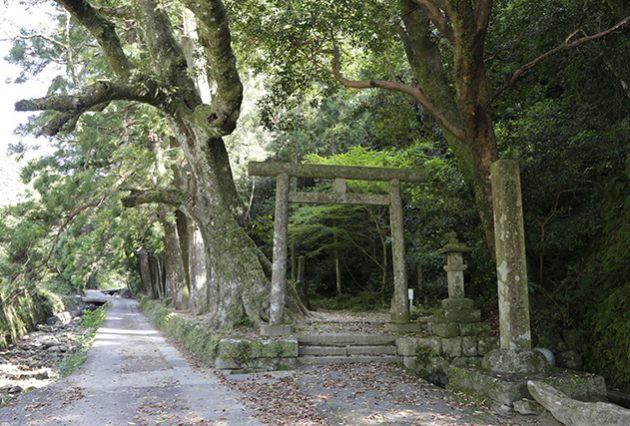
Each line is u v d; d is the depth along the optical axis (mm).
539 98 12172
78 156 16875
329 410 6445
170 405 6992
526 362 6949
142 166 17703
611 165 10328
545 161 10367
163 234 22984
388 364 9469
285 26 11266
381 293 19406
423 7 9242
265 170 10914
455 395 7219
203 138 12188
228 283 11898
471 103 8320
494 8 11023
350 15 10828
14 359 16891
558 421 5891
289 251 23781
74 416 6523
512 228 7227
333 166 11227
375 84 9891
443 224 13297
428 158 15828
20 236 14219
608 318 9398
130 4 14219
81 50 17172
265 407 6707
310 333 10539
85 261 23281
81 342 18234
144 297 37062
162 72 12594
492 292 13023
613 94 9750
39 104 9539
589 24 9258
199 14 8500
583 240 10922
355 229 21031
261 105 12945
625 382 8711
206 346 10789
